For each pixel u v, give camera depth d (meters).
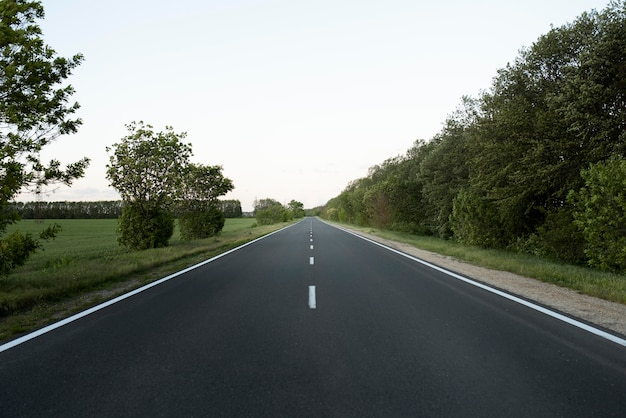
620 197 10.96
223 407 3.24
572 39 17.03
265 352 4.58
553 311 6.51
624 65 14.35
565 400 3.34
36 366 4.19
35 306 7.02
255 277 10.30
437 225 34.72
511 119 17.66
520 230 19.62
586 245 12.96
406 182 41.22
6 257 8.57
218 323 5.86
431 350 4.62
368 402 3.31
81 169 9.16
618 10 14.73
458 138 31.25
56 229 9.34
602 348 4.67
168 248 18.00
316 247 19.77
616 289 7.95
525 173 17.31
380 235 30.47
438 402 3.31
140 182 19.02
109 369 4.09
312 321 5.93
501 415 3.09
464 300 7.38
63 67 8.99
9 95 8.47
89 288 8.88
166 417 3.09
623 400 3.34
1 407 3.28
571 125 15.43
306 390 3.55
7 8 8.33
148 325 5.78
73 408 3.25
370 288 8.63
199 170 27.27
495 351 4.58
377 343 4.89
